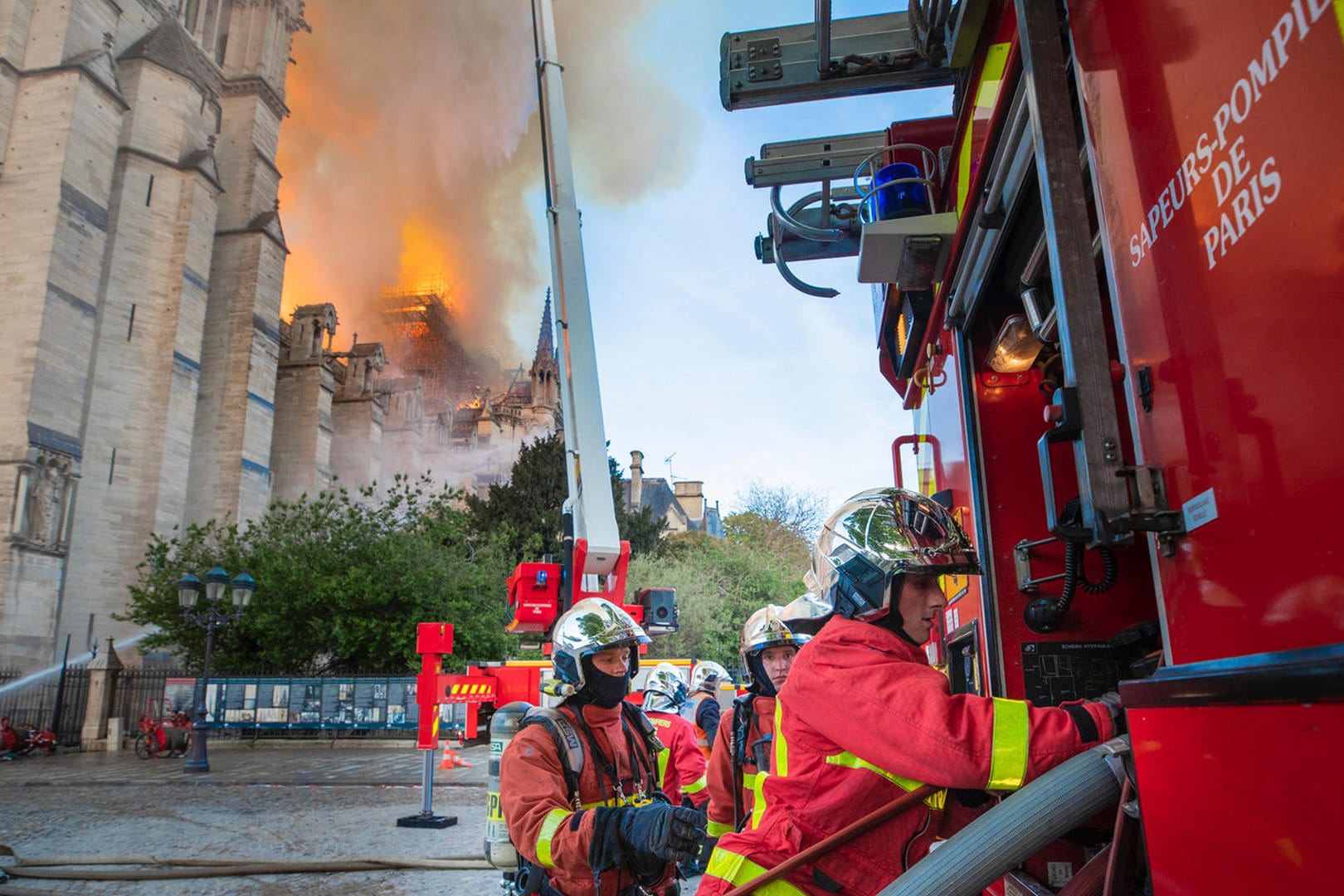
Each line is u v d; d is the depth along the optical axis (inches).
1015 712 60.4
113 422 1503.4
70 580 1402.6
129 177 1593.3
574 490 269.6
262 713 821.2
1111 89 54.7
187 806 415.8
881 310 192.7
